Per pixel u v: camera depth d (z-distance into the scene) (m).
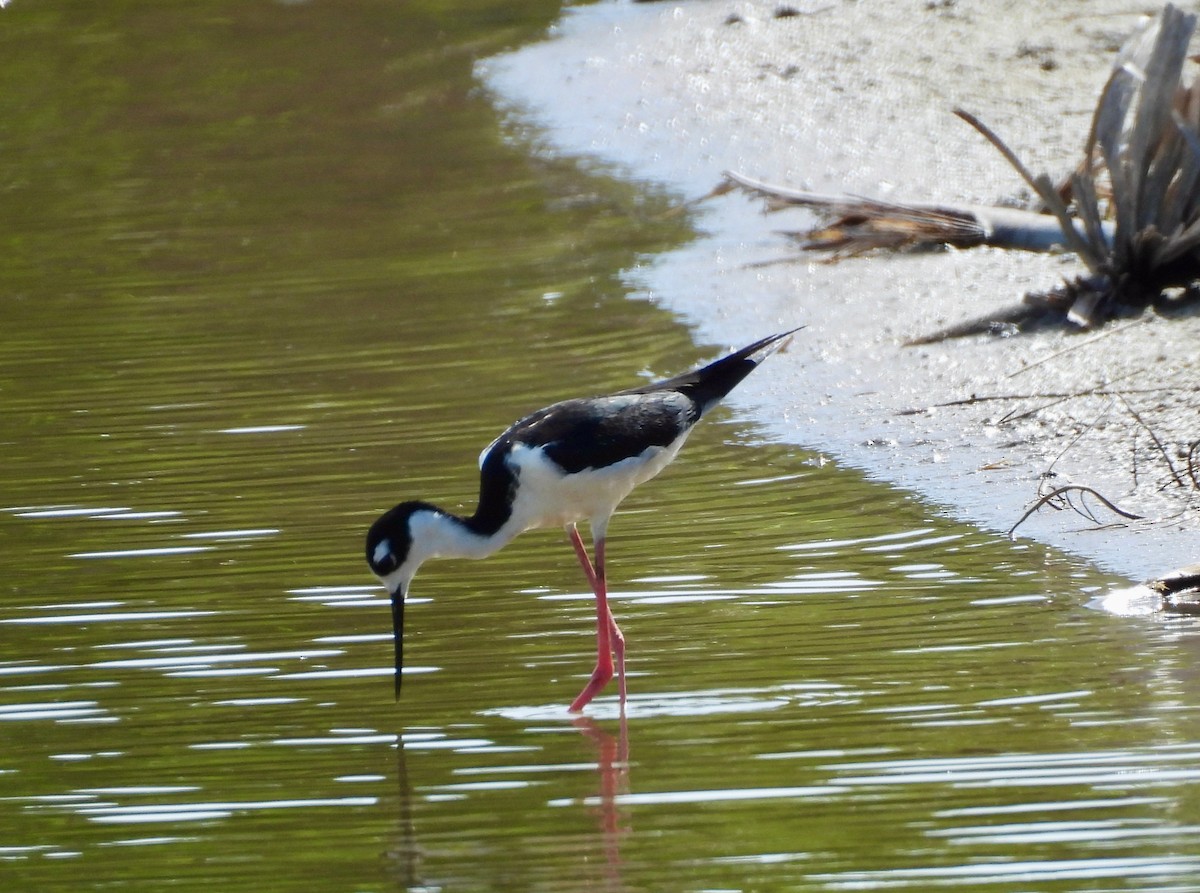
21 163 22.30
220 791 8.00
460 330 15.42
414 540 9.19
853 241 16.73
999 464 11.68
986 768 7.75
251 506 11.73
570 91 23.59
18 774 8.23
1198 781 7.47
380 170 21.19
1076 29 23.02
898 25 23.97
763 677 8.94
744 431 12.89
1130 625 9.23
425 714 8.77
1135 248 13.80
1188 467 10.88
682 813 7.56
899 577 10.14
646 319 15.44
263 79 25.69
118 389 14.31
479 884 7.07
